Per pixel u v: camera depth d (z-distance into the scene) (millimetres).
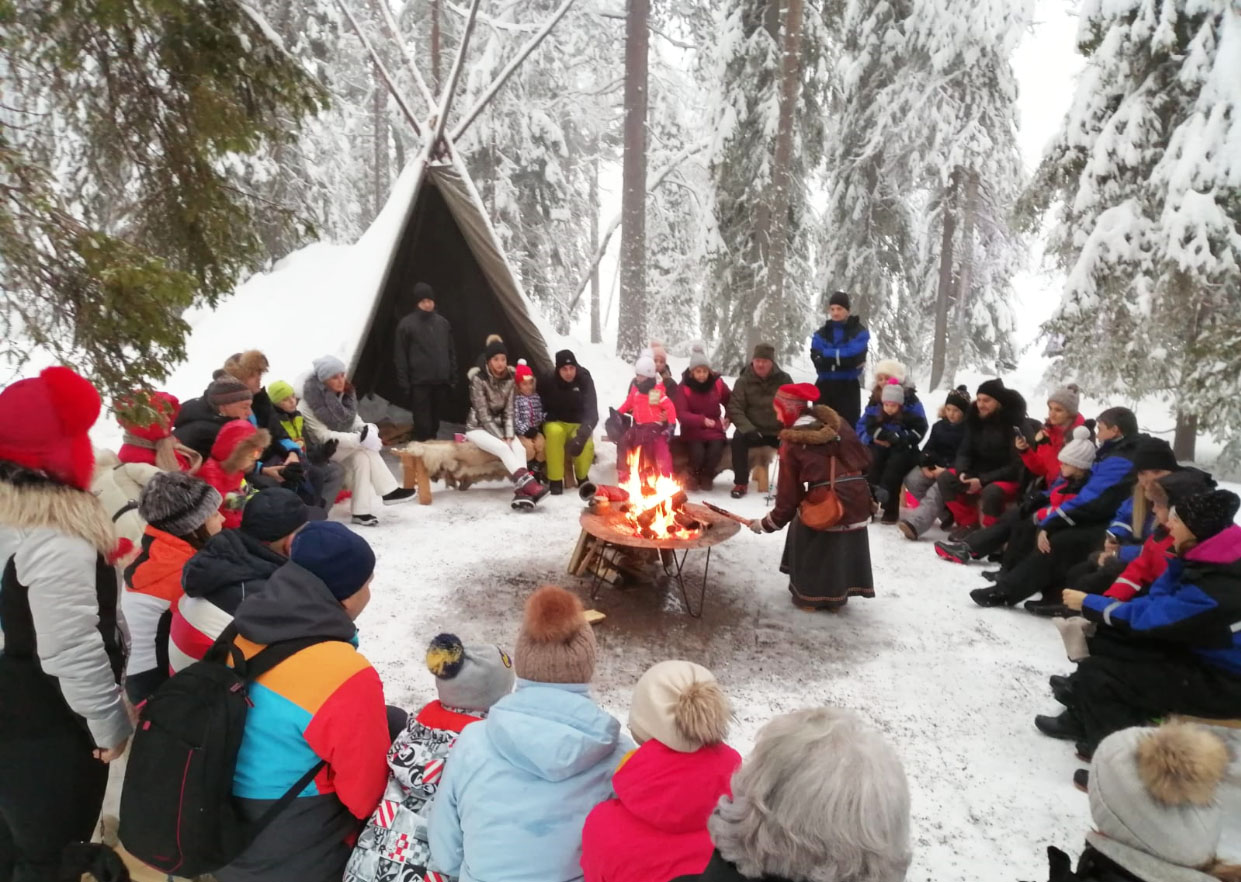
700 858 1782
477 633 4781
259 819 2004
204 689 1966
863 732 1407
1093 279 10406
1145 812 1613
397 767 2135
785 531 6816
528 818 1953
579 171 24500
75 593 2145
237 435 3984
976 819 3223
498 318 9625
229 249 5402
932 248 18281
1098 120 10570
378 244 8609
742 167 14734
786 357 15102
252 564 2406
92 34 4758
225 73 5043
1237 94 9125
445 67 20297
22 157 3965
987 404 6344
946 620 5105
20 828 2285
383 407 9578
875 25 15492
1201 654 3328
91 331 4059
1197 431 10617
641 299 13781
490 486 7996
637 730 1906
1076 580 4766
